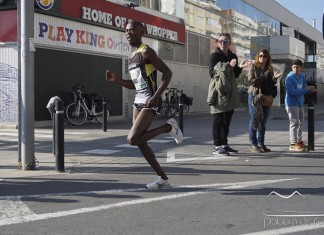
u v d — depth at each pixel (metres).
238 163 8.62
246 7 34.88
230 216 5.12
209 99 9.20
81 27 18.17
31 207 5.62
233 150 9.68
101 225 4.87
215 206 5.56
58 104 7.96
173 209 5.46
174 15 24.75
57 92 17.25
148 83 6.04
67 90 17.72
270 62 9.56
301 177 7.24
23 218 5.15
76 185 6.89
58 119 7.96
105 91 19.89
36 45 16.09
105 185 6.87
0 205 5.73
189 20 26.33
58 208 5.57
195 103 27.05
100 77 19.58
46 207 5.62
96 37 19.03
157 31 22.89
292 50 36.00
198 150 10.49
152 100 5.89
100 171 8.06
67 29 17.42
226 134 9.48
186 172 7.79
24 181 7.21
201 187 6.59
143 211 5.39
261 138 9.88
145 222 4.96
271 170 7.88
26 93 8.05
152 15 22.55
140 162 8.98
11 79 15.80
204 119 21.44
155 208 5.52
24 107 8.07
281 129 15.30
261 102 9.50
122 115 21.00
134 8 21.61
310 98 10.15
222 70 8.95
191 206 5.58
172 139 12.52
